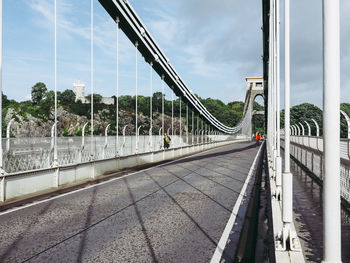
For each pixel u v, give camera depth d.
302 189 8.02
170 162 18.00
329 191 1.68
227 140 49.38
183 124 41.22
